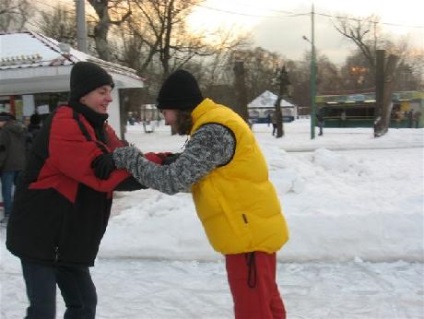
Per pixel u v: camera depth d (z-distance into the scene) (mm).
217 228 2600
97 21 25703
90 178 2596
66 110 2738
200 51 33469
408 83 68812
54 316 2812
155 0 31109
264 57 68000
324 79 83812
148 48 33250
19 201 2736
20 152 7695
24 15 36188
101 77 2783
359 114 46312
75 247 2738
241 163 2578
